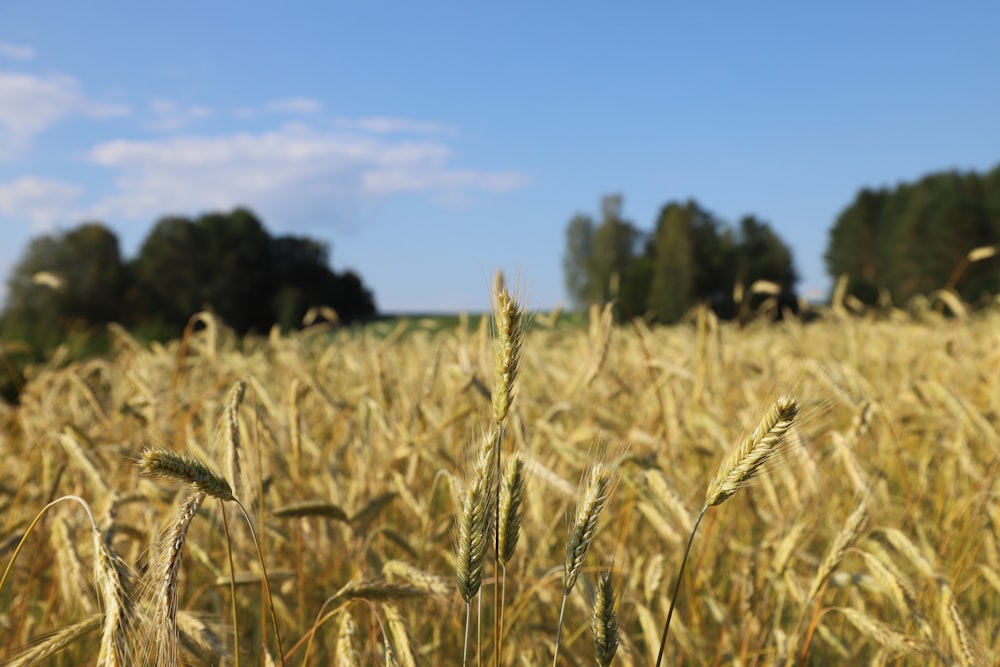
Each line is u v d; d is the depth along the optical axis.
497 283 2.29
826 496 5.22
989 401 6.38
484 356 5.59
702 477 5.56
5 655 3.77
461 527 2.23
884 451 6.12
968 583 4.09
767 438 2.05
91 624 2.35
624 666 3.46
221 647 2.70
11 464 6.09
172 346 9.89
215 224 92.81
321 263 103.38
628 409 7.37
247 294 94.00
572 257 124.06
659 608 4.19
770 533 4.43
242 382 3.44
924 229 69.38
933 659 3.38
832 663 4.41
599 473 2.20
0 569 4.07
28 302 73.62
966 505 4.66
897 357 9.70
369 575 3.79
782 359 6.95
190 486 2.19
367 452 5.25
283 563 4.70
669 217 75.81
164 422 5.52
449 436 6.00
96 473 4.08
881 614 4.30
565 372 8.18
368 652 3.26
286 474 5.05
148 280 87.00
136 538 3.89
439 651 4.18
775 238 79.69
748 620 3.94
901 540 3.46
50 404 6.82
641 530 5.39
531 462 3.97
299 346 9.30
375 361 5.89
